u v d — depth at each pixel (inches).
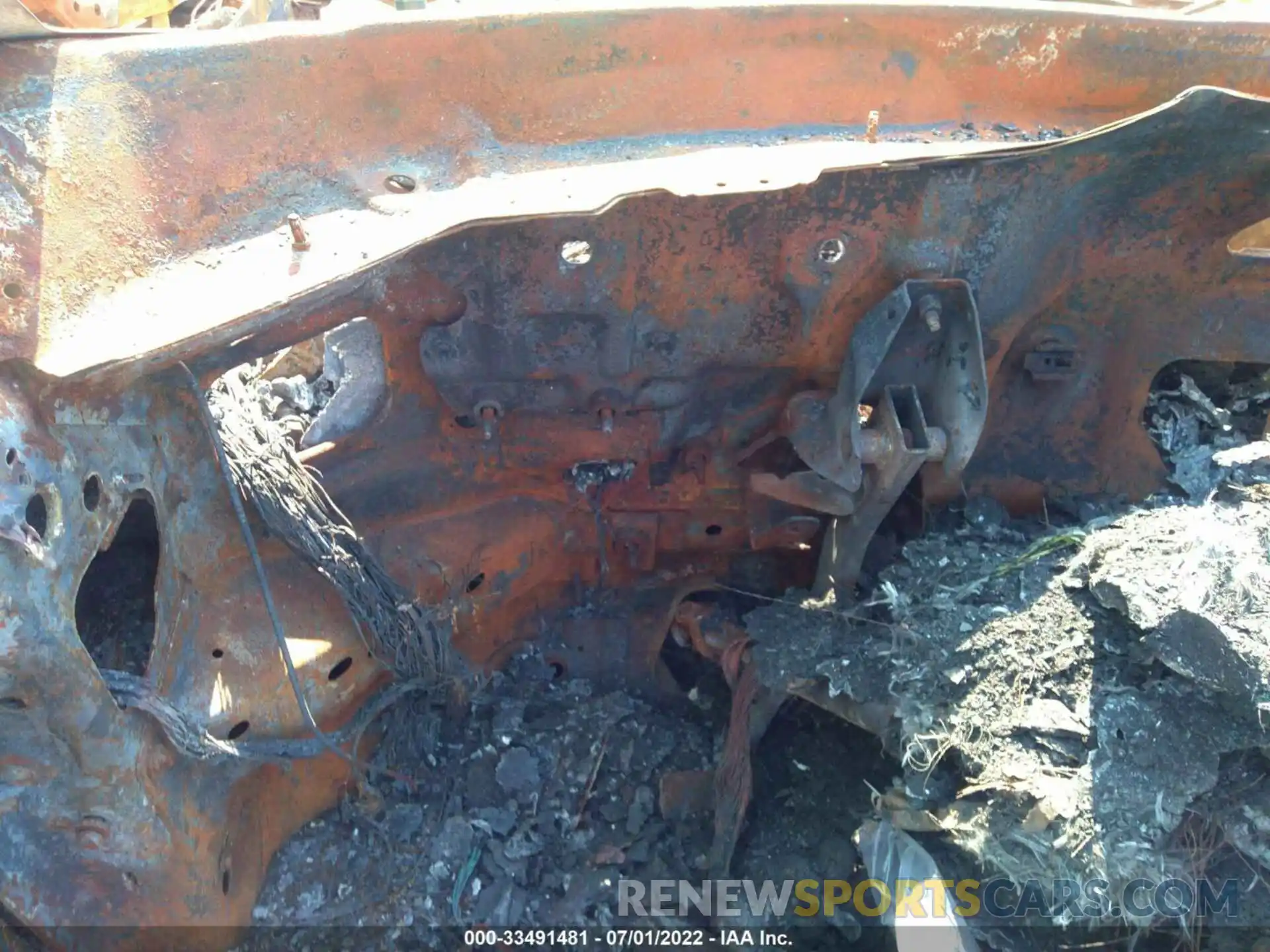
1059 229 86.3
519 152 83.3
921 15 85.7
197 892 82.7
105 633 88.4
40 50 72.7
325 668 89.5
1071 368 95.7
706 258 84.3
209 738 77.3
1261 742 74.1
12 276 64.7
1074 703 78.0
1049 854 73.1
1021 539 92.7
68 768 69.5
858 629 90.2
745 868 97.5
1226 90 78.5
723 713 111.3
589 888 98.3
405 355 91.5
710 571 112.8
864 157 78.3
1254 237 105.1
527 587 107.2
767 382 96.7
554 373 92.7
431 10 83.5
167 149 75.4
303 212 78.4
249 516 89.7
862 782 98.3
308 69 80.0
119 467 72.1
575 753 107.0
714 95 86.2
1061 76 88.0
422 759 105.2
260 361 113.3
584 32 83.5
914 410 86.4
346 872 96.7
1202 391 102.6
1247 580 77.8
